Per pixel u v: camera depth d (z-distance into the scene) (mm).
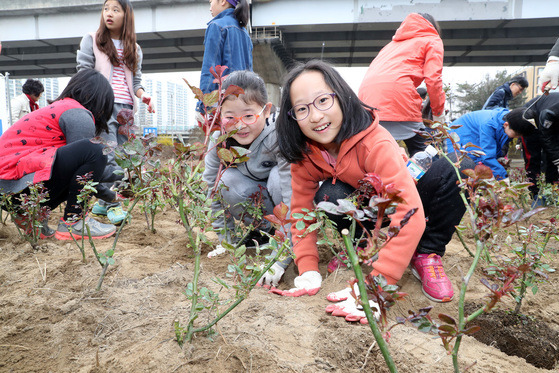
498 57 29469
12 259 2402
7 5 20984
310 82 1657
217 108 1272
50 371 1340
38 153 2727
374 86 2967
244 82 2072
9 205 2686
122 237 2996
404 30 3061
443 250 2168
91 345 1478
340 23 19688
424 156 2156
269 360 1312
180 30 20516
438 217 2090
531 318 1905
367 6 19359
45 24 21609
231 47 3469
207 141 1262
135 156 1378
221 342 1391
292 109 1769
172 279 2023
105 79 3084
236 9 3551
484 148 4703
